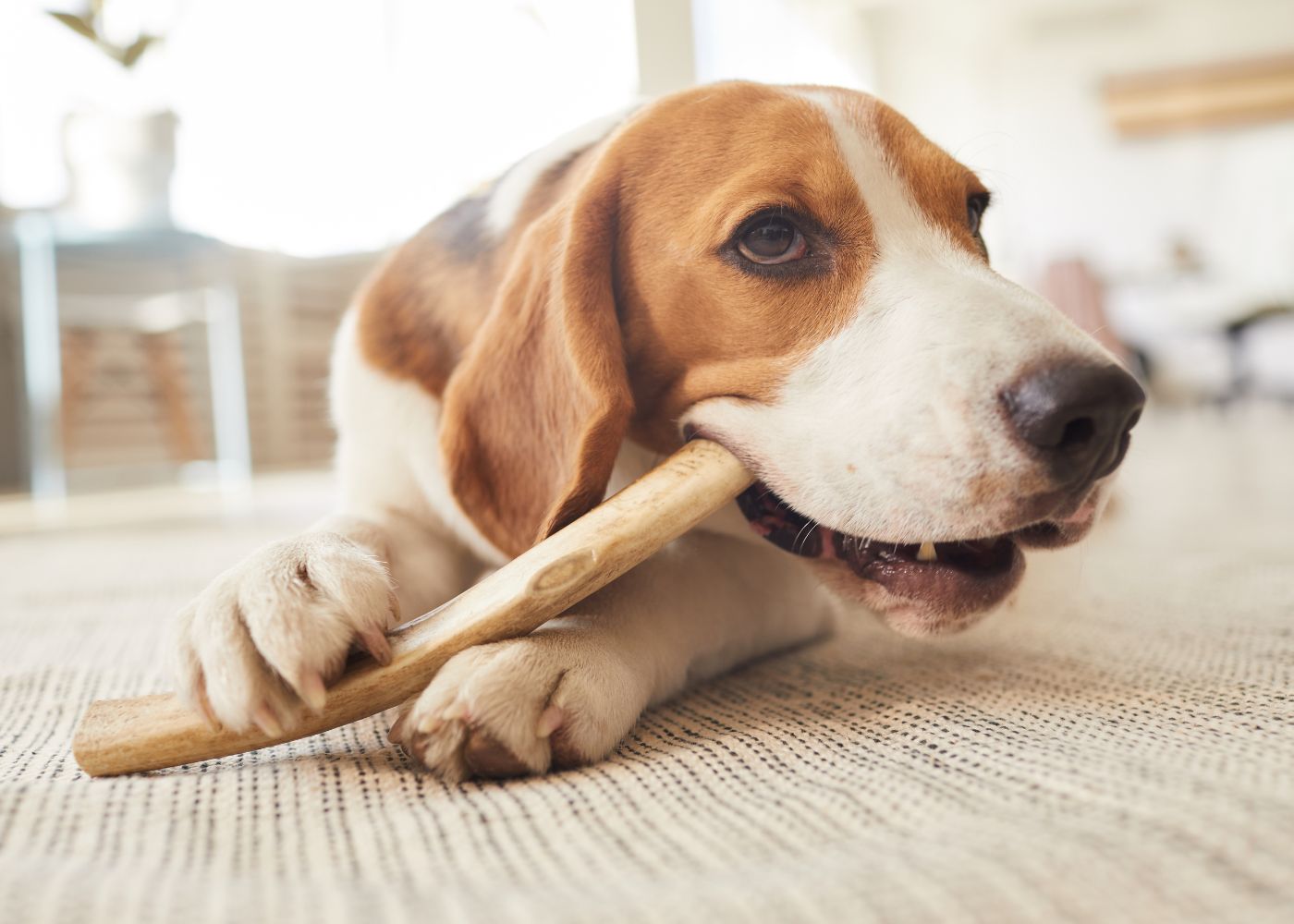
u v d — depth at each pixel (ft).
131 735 1.16
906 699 1.39
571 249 1.42
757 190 1.42
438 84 7.43
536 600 1.19
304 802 1.09
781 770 1.14
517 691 1.14
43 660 1.77
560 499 1.35
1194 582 2.13
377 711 1.18
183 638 1.15
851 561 1.43
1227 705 1.30
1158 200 11.83
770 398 1.41
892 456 1.31
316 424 8.54
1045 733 1.22
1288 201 11.41
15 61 6.68
